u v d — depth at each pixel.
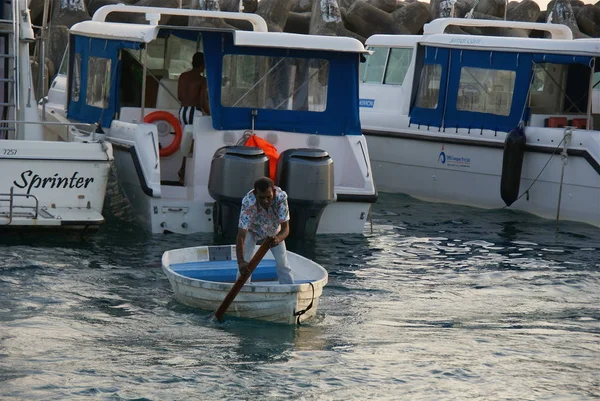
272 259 43.12
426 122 67.88
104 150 50.31
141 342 35.38
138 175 51.94
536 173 62.19
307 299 37.84
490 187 64.88
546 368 34.22
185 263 42.62
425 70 68.38
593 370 34.09
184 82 56.06
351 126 55.56
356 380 32.53
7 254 46.28
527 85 63.28
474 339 37.09
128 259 46.81
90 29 60.59
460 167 66.25
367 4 121.19
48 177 49.59
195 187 53.00
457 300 42.56
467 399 31.34
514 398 31.53
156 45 60.72
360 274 46.56
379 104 73.00
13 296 39.91
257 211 37.97
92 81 60.44
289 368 33.38
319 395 31.23
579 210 60.28
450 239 55.41
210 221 52.53
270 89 54.31
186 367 33.09
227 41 53.34
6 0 55.19
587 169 59.34
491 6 130.62
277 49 54.16
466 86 66.06
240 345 35.44
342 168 55.31
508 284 45.50
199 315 38.66
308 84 54.84
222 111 53.62
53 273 43.62
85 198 50.59
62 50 96.94
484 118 65.06
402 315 40.03
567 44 61.34
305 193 49.72
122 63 60.50
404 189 70.00
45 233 50.34
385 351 35.41
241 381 32.06
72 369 32.53
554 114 66.25
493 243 54.59
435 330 38.12
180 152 56.75
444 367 33.97
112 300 40.16
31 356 33.50
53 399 30.19
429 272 47.41
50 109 70.12
